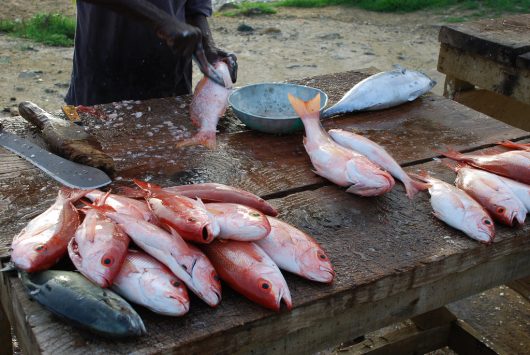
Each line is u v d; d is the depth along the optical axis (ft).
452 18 28.37
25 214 5.57
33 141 6.96
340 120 8.07
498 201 5.70
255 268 4.50
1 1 27.20
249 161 6.84
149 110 8.07
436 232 5.59
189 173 6.49
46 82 18.74
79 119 7.59
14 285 4.60
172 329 4.25
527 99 10.41
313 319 4.71
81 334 4.15
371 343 8.46
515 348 9.19
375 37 25.71
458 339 8.33
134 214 4.98
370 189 5.92
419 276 5.14
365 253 5.23
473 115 8.32
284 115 8.05
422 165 6.86
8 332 6.72
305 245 4.81
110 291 4.31
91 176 6.05
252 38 24.91
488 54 10.87
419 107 8.58
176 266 4.41
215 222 4.61
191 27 6.48
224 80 7.41
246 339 4.44
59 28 24.12
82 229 4.60
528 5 29.58
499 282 5.96
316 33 26.03
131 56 9.00
